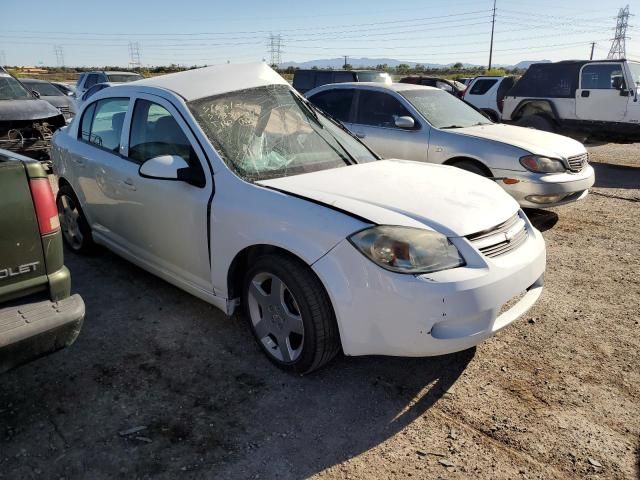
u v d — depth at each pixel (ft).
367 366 10.23
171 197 11.14
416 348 8.38
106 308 12.59
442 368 10.15
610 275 14.60
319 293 8.99
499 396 9.29
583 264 15.44
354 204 9.12
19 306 7.71
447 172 11.75
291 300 9.68
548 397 9.25
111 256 16.07
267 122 11.78
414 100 21.77
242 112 11.69
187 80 12.22
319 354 9.22
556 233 18.47
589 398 9.21
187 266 11.42
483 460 7.82
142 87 12.66
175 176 10.31
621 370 10.03
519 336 11.31
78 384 9.61
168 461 7.75
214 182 10.41
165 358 10.48
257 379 9.79
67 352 10.66
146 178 11.64
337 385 9.62
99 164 13.39
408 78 57.77
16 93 29.78
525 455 7.91
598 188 25.85
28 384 9.61
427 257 8.38
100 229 14.48
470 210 9.36
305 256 8.85
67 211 16.01
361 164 11.92
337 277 8.60
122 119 13.12
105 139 13.78
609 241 17.54
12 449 7.96
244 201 9.84
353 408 8.99
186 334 11.39
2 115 26.37
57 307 7.90
